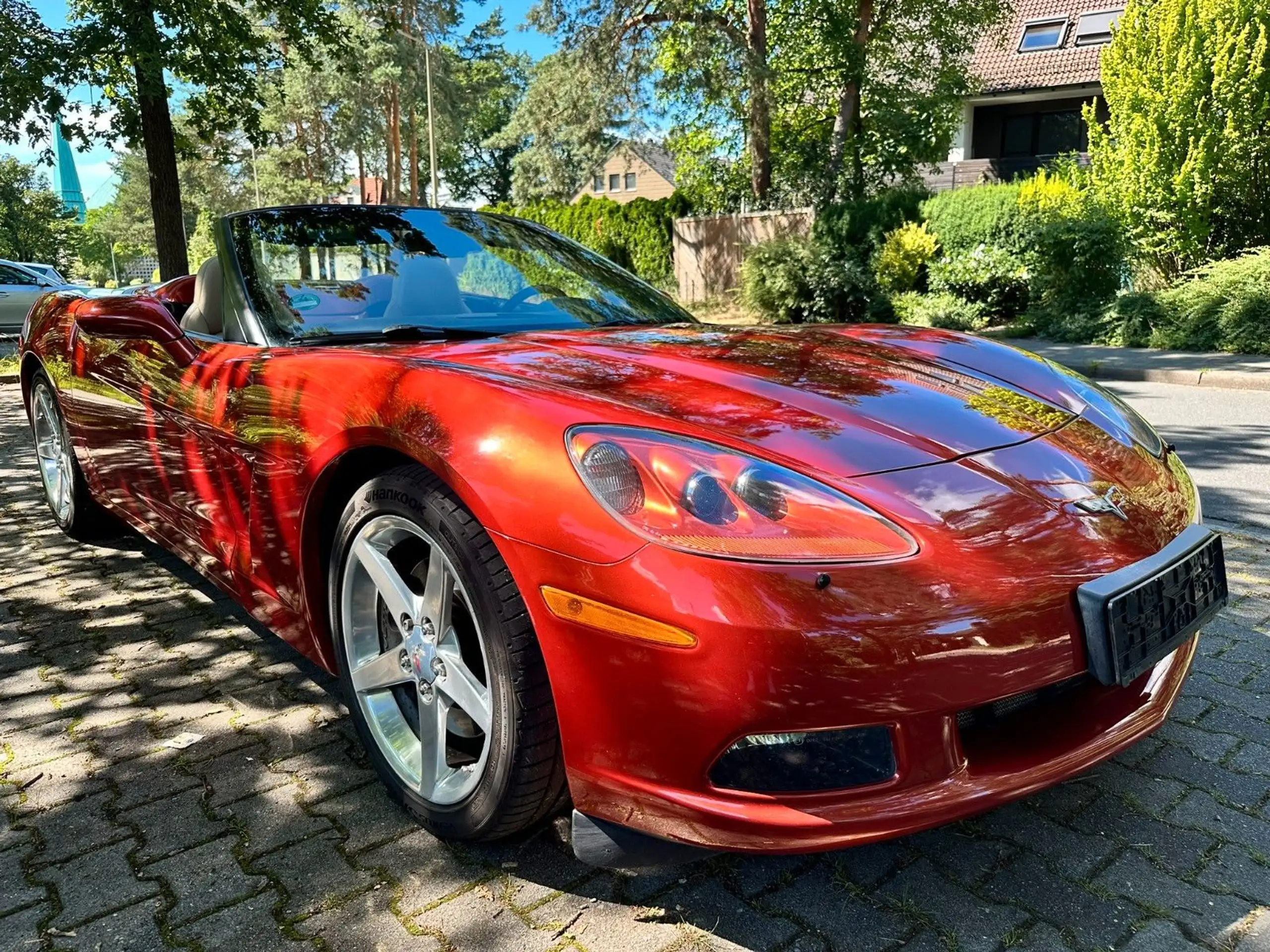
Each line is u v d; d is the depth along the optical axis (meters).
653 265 23.12
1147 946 1.53
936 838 1.84
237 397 2.19
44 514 4.36
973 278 13.47
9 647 2.83
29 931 1.60
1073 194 12.85
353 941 1.56
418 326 2.40
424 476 1.69
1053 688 1.63
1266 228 11.79
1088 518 1.60
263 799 2.00
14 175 44.53
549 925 1.59
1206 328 10.41
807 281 15.23
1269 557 3.49
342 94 40.75
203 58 10.77
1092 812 1.91
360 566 1.93
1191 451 5.59
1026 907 1.63
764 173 20.16
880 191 17.94
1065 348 10.97
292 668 2.68
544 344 2.13
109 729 2.32
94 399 3.08
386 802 1.98
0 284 14.62
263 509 2.13
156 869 1.76
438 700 1.78
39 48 9.88
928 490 1.51
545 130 24.16
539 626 1.48
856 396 1.82
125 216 74.25
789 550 1.35
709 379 1.82
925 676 1.35
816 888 1.69
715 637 1.32
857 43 18.77
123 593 3.29
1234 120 11.27
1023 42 23.97
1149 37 11.77
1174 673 1.81
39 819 1.94
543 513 1.47
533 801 1.62
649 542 1.37
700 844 1.41
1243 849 1.79
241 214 2.70
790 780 1.37
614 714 1.42
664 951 1.53
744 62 18.23
